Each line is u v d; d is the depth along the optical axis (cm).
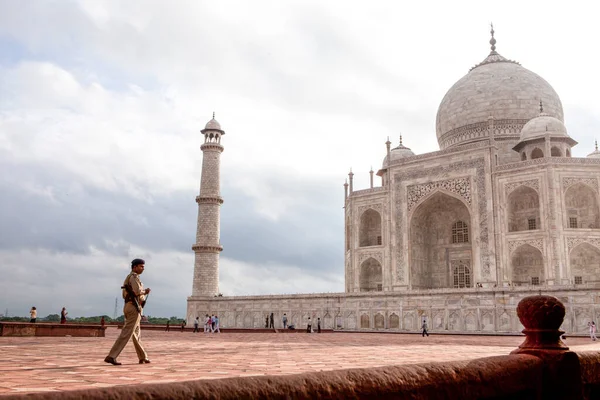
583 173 7012
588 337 5191
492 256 7212
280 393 387
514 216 7662
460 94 9444
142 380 973
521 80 9175
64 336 3775
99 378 1008
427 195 8025
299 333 6272
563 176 7019
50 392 315
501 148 8744
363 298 6956
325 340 3816
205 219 9225
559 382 625
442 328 6253
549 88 9306
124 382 934
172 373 1145
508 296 5897
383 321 6744
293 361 1627
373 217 9038
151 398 335
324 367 1366
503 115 8931
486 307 6006
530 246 7050
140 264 1469
